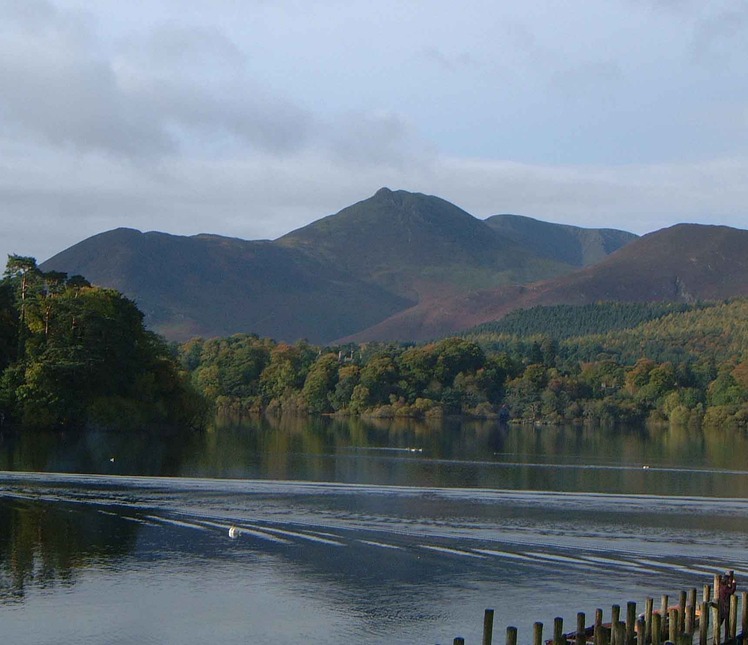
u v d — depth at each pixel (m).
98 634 49.44
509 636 38.22
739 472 117.69
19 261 151.25
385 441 162.62
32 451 117.81
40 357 140.88
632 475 113.12
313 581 58.81
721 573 62.00
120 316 152.12
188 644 48.41
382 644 48.69
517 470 116.88
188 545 67.06
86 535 69.38
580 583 59.19
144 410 150.50
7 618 51.34
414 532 72.50
